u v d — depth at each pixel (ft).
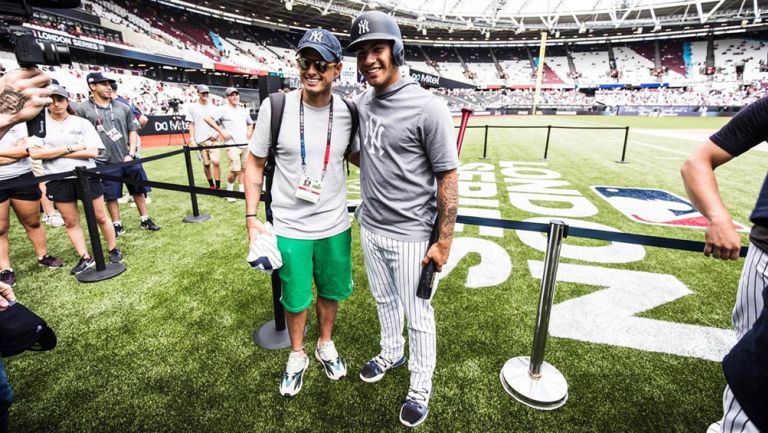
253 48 103.86
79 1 3.80
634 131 55.72
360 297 9.35
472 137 48.78
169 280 10.26
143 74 69.36
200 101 18.17
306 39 4.82
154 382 6.49
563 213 15.64
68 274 10.63
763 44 122.21
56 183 9.95
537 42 152.25
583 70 143.95
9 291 3.99
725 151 3.64
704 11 117.50
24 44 3.14
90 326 8.14
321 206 5.74
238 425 5.63
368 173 5.17
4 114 3.13
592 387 6.28
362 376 6.49
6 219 9.78
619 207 16.43
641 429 5.47
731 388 3.24
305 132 5.40
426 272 5.10
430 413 5.82
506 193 19.15
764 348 2.93
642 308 8.64
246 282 10.14
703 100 113.19
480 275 10.36
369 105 4.97
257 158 5.71
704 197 3.72
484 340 7.55
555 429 5.49
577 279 10.07
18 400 6.10
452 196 4.72
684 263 10.95
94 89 12.12
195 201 15.43
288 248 5.76
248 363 6.97
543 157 31.09
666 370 6.65
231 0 85.30
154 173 25.66
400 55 4.40
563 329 7.87
